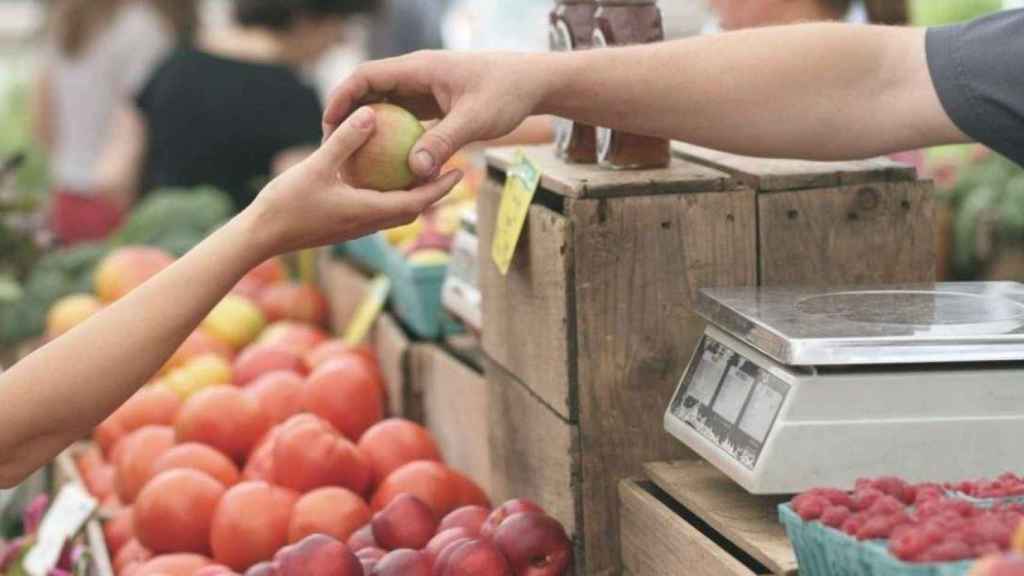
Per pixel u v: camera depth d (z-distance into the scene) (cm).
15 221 430
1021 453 157
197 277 164
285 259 431
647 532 179
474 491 227
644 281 188
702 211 188
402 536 199
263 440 248
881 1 281
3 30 959
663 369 189
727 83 173
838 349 154
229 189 471
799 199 191
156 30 575
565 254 186
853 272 193
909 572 122
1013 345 155
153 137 484
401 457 236
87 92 579
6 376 163
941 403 157
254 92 467
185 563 215
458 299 256
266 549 214
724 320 172
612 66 174
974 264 432
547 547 186
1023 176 425
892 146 174
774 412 157
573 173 194
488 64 174
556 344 190
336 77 801
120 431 287
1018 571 97
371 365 307
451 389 266
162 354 165
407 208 167
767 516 164
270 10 464
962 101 167
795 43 173
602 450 190
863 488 141
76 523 245
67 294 412
